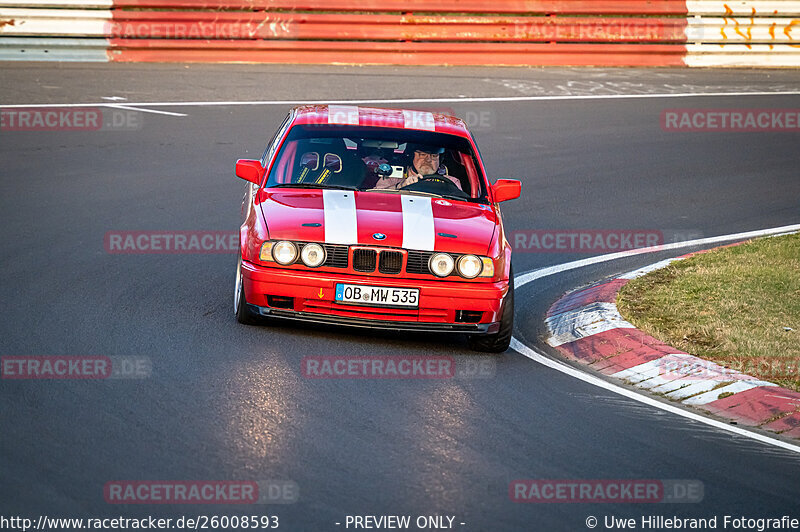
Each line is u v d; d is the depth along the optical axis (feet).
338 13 247.29
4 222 111.65
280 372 71.51
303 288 77.56
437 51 254.27
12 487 50.29
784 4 280.92
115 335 76.79
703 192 154.40
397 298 77.92
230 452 56.90
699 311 96.22
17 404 61.41
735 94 240.94
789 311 97.35
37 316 80.18
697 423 69.62
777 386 76.84
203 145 160.56
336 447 58.90
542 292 103.40
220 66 233.35
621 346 85.20
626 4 268.62
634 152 178.40
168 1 232.53
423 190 87.92
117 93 195.42
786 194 156.87
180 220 118.93
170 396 64.85
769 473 61.16
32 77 204.54
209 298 89.86
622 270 113.50
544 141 180.75
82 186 131.64
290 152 89.81
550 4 262.67
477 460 59.00
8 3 219.41
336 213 81.15
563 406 70.38
